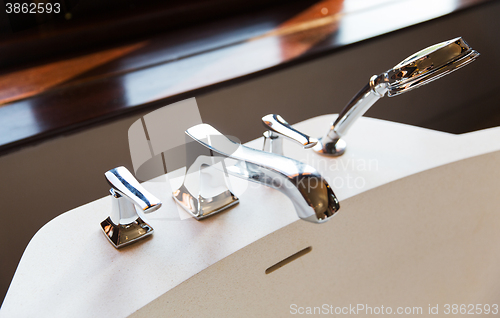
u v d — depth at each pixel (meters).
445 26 1.57
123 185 0.75
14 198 1.08
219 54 1.28
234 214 0.86
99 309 0.76
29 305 0.76
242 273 0.84
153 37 1.37
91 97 1.14
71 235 0.84
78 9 1.30
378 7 1.60
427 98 1.77
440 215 0.96
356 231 0.92
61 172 1.10
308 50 1.28
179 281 0.78
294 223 0.85
